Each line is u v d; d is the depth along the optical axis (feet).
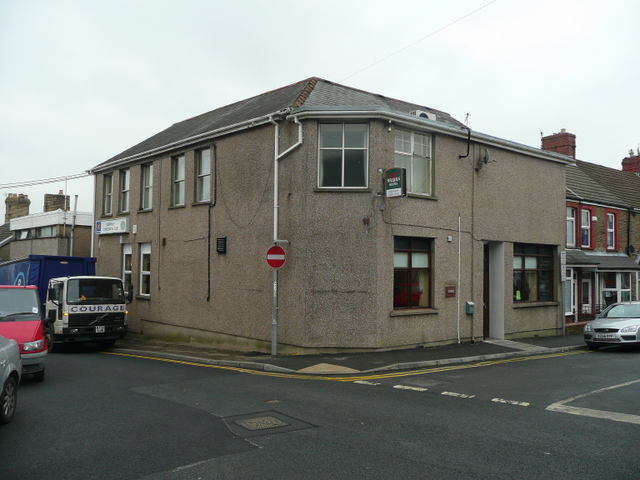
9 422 24.95
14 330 34.78
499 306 59.82
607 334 54.08
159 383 35.32
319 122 48.16
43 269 64.49
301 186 47.73
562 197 68.33
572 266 70.90
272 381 36.14
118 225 75.15
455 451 20.68
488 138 57.41
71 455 20.31
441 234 53.11
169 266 65.36
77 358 51.26
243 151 54.75
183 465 19.19
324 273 47.11
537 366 43.27
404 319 49.39
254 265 52.54
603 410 27.37
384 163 47.85
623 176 101.91
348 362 42.50
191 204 62.03
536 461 19.57
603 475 18.21
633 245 89.15
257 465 19.15
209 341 58.08
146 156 69.97
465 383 35.06
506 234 60.29
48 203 114.21
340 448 21.04
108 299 60.13
